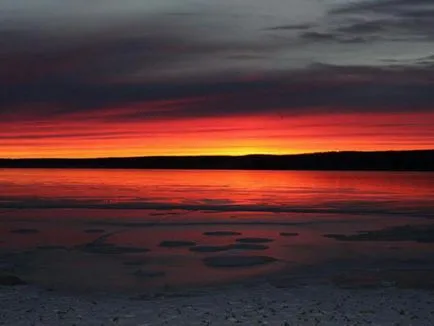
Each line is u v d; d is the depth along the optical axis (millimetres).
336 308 10211
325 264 15852
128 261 16312
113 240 20406
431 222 26328
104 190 53312
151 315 9672
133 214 29859
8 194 45969
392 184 68438
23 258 16734
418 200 40406
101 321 9273
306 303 10680
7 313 9859
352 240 20516
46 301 10992
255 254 17531
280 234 22125
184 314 9750
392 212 31219
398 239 20812
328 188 58438
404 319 9391
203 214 29953
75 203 36906
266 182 76812
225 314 9742
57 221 26469
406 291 11969
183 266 15547
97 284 13164
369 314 9734
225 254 17484
